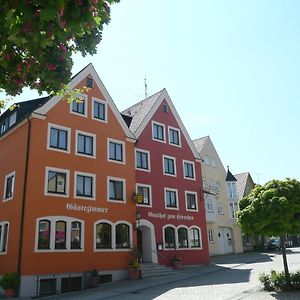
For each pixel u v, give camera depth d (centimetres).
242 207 1616
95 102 2633
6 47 553
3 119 2747
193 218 3197
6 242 2194
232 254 4269
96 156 2511
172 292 1683
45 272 2053
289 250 4862
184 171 3272
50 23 394
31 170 2147
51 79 559
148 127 3077
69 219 2244
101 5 460
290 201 1463
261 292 1438
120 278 2412
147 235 2828
